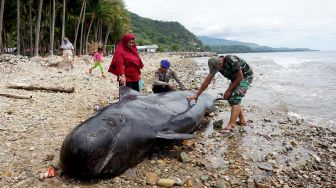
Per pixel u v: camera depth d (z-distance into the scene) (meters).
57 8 40.09
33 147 5.69
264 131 7.45
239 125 7.73
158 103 6.39
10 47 57.47
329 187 5.09
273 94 13.40
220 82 16.22
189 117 6.79
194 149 6.19
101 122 4.96
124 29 60.41
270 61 54.31
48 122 7.03
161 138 5.71
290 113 10.25
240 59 6.93
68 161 4.64
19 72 14.47
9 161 5.20
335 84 18.02
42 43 48.62
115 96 10.23
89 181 4.79
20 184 4.61
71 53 17.62
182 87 8.02
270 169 5.51
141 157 5.61
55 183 4.68
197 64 35.25
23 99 8.79
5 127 6.54
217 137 6.89
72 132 4.78
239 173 5.35
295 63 45.19
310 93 14.48
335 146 6.98
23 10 40.28
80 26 48.25
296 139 7.14
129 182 4.85
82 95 10.01
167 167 5.39
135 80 7.27
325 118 9.80
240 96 7.07
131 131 5.23
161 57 51.72
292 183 5.16
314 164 5.88
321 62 47.16
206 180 5.05
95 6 44.00
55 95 9.65
